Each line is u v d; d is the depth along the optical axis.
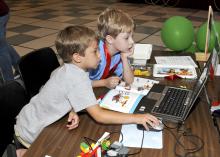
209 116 1.25
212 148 1.03
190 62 1.90
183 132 1.13
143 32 4.55
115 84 1.54
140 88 1.51
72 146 1.05
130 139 1.09
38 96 1.36
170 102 1.33
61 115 1.26
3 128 1.39
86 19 5.42
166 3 6.84
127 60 1.68
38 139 1.10
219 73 1.68
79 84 1.22
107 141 1.05
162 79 1.65
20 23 5.12
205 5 6.46
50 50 1.90
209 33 1.92
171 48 2.30
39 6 6.83
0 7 2.60
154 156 0.99
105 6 6.80
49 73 1.87
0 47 2.69
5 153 1.30
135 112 1.25
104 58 1.66
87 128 1.17
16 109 1.46
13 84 1.46
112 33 1.56
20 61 1.70
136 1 7.20
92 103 1.21
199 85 1.27
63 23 5.12
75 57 1.26
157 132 1.13
